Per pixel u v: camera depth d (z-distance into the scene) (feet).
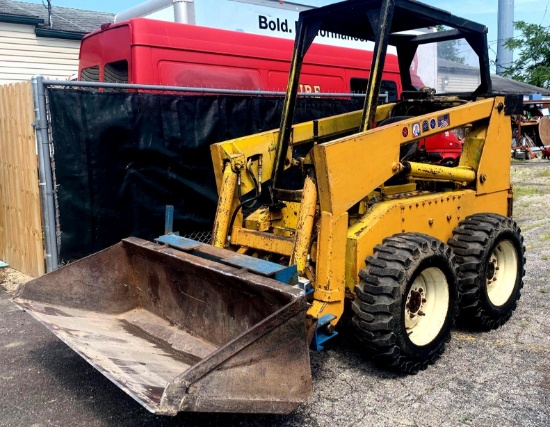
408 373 12.72
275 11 27.07
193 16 23.70
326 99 26.05
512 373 12.77
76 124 18.15
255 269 11.02
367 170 12.69
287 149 15.21
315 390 12.20
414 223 13.91
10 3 50.21
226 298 11.76
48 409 11.69
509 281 15.84
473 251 14.33
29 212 19.94
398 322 11.89
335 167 11.90
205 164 21.42
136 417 11.33
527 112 71.41
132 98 19.30
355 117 17.88
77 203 18.38
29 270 20.71
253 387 8.98
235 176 14.60
